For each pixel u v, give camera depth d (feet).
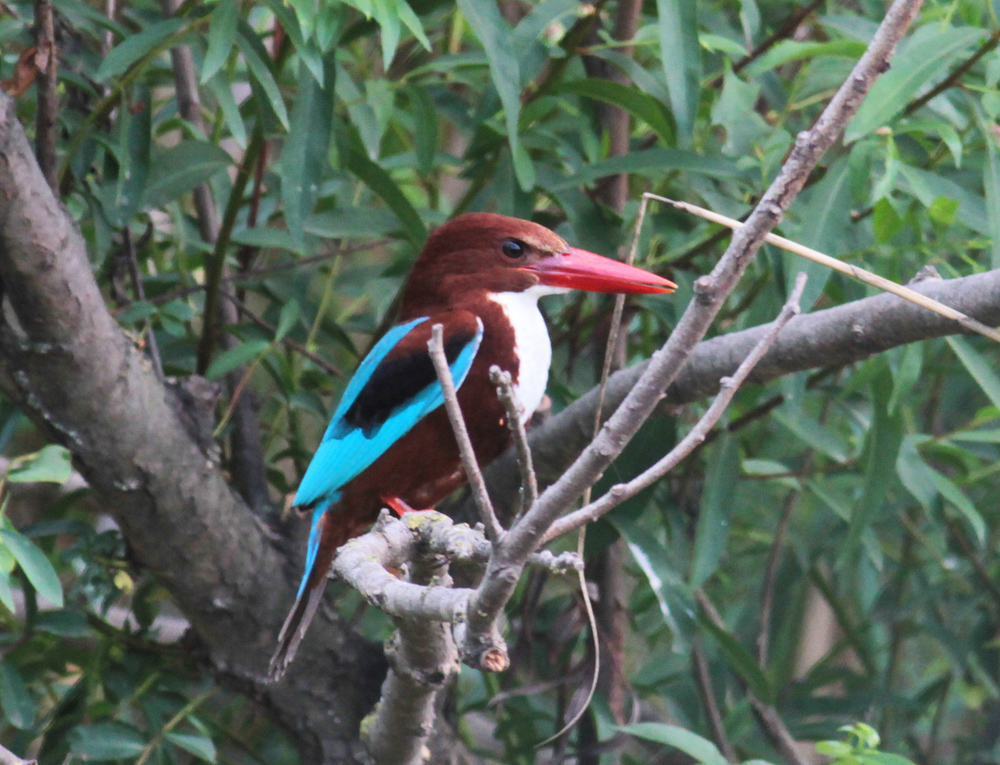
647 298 23.98
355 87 25.99
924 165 24.58
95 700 25.38
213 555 20.90
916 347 20.16
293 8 19.75
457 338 19.07
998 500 29.84
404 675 14.15
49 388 18.70
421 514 14.29
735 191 25.16
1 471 22.06
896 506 28.91
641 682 28.27
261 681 22.36
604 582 25.99
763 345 9.78
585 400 19.99
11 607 17.88
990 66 19.02
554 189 22.34
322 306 27.25
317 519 19.42
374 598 11.82
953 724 37.65
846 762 16.38
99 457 19.35
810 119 26.68
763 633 29.17
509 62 19.74
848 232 22.82
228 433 25.58
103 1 26.35
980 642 31.71
